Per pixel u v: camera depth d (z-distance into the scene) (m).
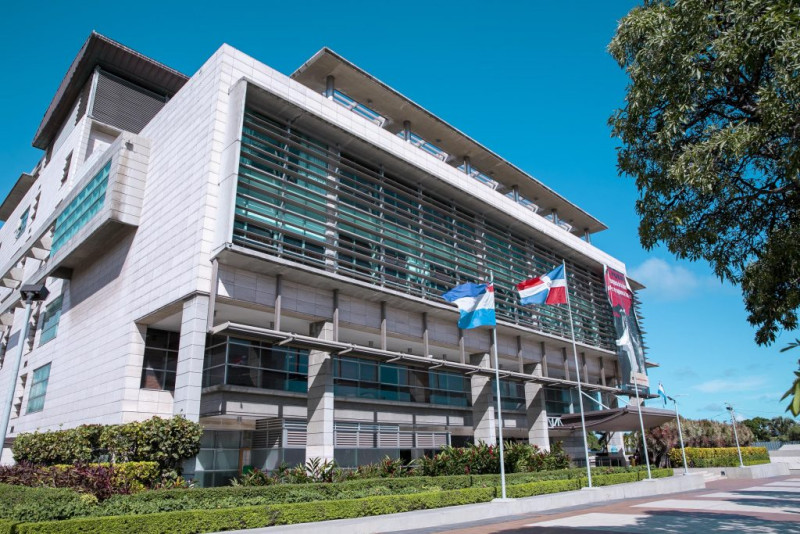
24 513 12.24
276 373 27.02
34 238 42.78
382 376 31.81
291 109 27.97
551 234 45.66
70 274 37.28
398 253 32.12
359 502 16.72
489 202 38.59
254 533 13.06
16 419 40.22
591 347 45.25
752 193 11.23
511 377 35.62
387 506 17.44
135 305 27.97
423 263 33.31
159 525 12.72
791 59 9.05
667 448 46.16
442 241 35.59
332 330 27.80
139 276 28.41
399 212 32.97
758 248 11.82
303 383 28.12
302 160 28.08
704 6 10.33
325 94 35.97
